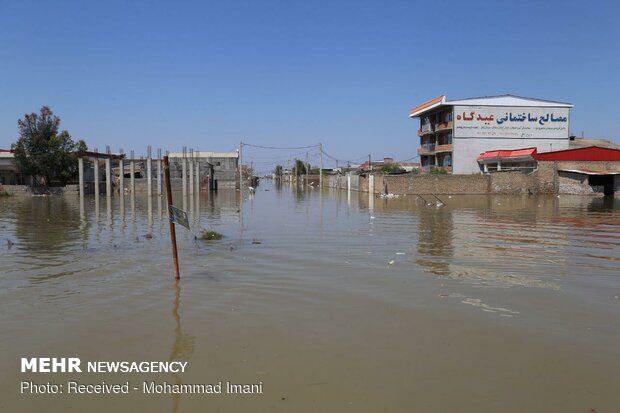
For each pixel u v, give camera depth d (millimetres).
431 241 17016
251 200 45406
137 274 11648
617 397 5676
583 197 45375
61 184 57344
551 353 6883
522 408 5438
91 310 8828
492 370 6352
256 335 7578
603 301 9383
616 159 50062
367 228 21047
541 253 14539
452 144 59625
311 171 131250
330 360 6660
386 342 7285
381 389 5859
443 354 6848
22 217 26953
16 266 12625
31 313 8664
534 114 59875
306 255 14172
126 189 61625
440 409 5418
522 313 8633
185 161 54562
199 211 31906
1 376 6289
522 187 50062
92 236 18453
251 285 10570
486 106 59469
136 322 8188
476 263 12984
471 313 8617
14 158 54500
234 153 94188
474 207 33562
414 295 9750
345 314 8570
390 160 106500
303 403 5559
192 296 9703
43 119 54469
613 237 18000
